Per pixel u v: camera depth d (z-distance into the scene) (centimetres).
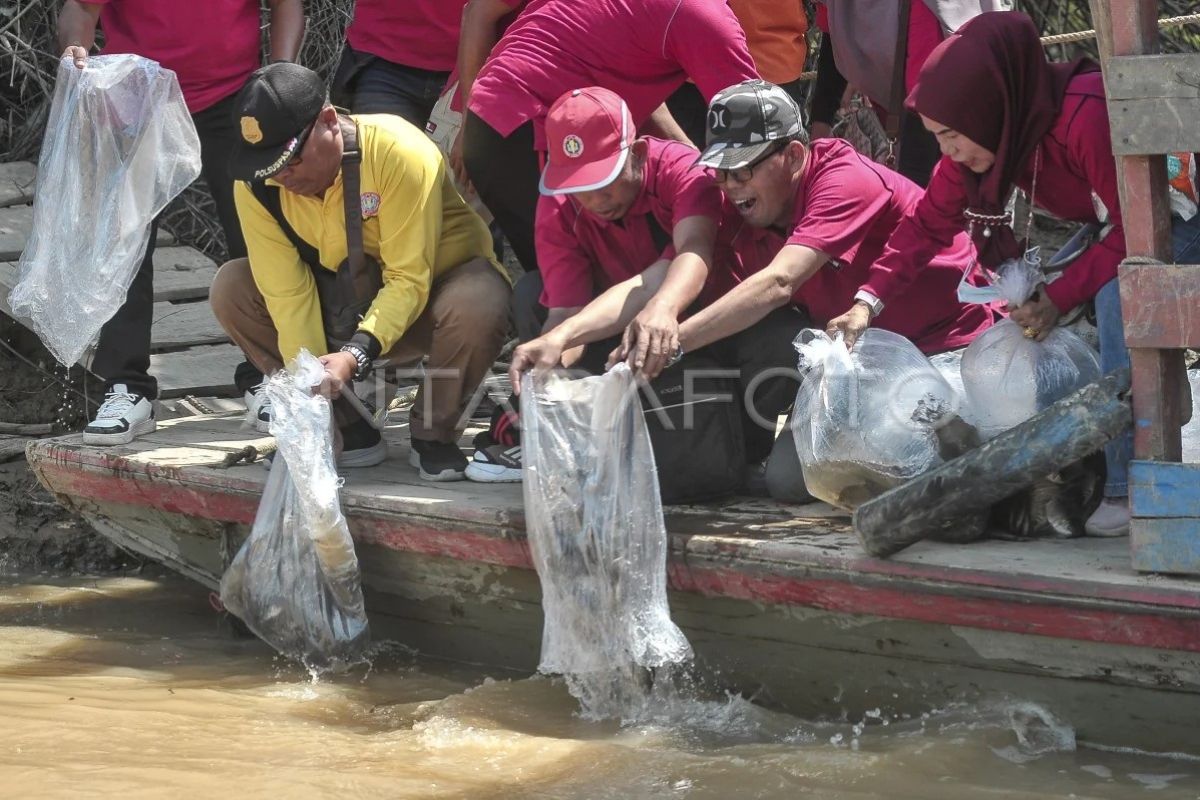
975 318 1032
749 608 911
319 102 1054
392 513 1047
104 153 1260
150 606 1288
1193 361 1243
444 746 892
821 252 936
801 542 879
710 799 800
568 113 966
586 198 975
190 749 893
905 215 952
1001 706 838
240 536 1172
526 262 1241
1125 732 805
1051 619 788
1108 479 865
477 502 1024
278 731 929
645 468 908
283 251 1119
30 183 1838
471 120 1152
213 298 1209
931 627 841
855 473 894
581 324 942
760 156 937
